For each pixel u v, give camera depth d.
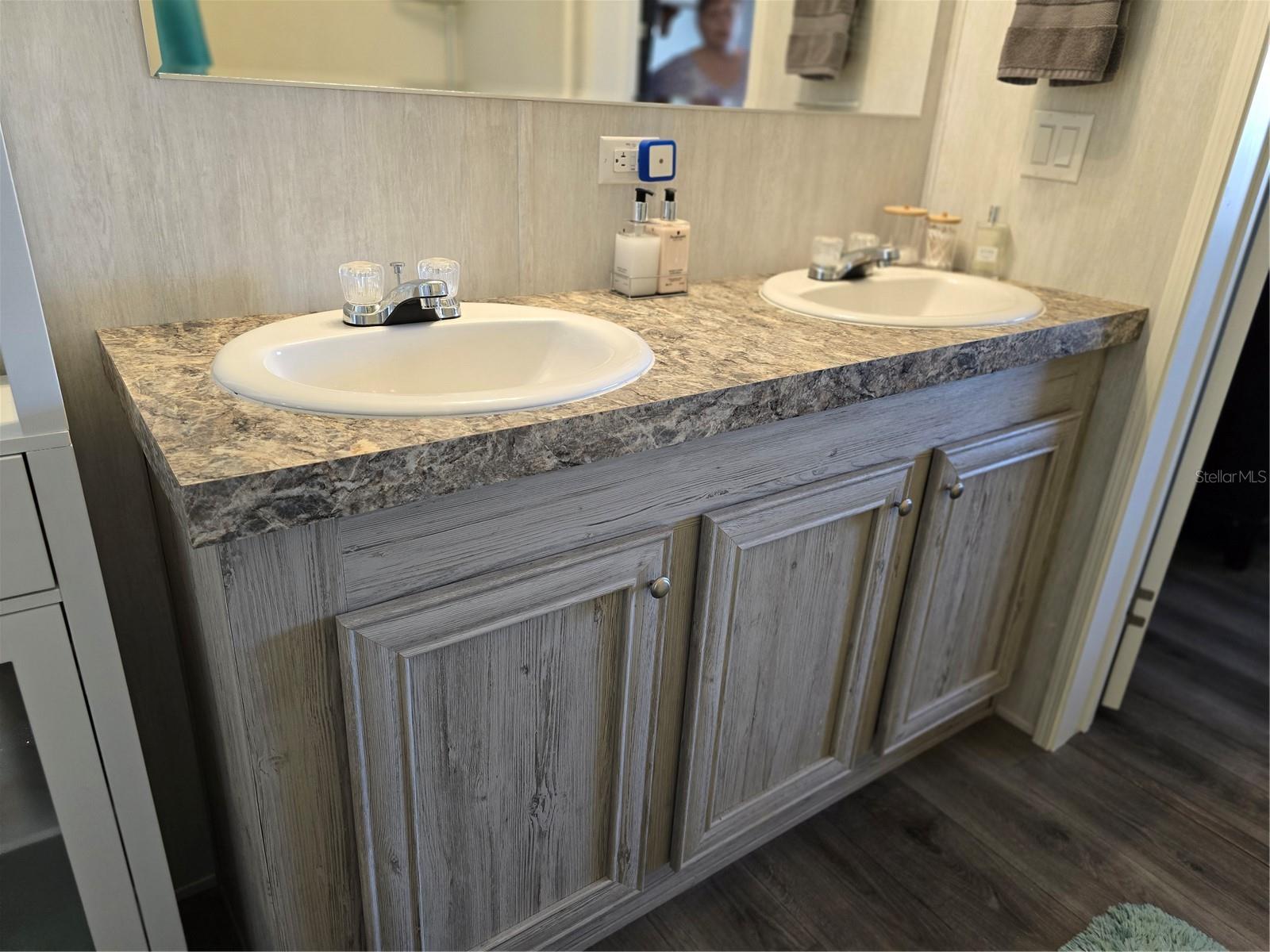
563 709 1.09
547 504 0.97
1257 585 2.55
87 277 1.07
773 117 1.58
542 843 1.16
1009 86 1.66
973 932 1.41
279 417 0.85
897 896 1.47
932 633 1.57
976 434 1.43
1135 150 1.50
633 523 1.05
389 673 0.91
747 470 1.14
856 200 1.77
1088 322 1.42
